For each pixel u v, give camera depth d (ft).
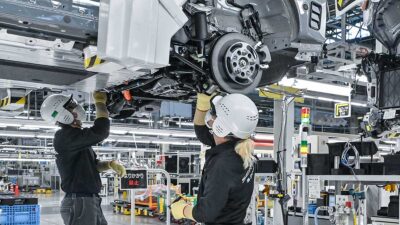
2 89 16.11
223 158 9.06
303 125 21.40
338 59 25.39
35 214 21.58
